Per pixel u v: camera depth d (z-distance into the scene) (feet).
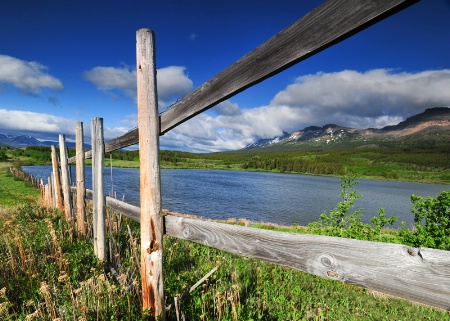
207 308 12.50
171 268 17.87
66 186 26.30
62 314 11.07
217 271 17.42
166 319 10.33
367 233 35.88
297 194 215.72
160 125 8.86
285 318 14.33
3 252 17.93
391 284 4.21
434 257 3.84
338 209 38.17
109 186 163.63
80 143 21.43
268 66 5.10
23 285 13.84
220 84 6.35
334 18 4.10
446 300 3.69
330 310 17.40
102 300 11.96
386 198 231.91
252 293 16.02
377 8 3.59
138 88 8.85
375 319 17.93
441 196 30.25
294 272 24.49
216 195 174.70
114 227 22.61
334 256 4.88
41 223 24.90
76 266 15.52
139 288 12.87
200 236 7.66
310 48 4.38
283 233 5.73
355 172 37.35
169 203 133.39
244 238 6.50
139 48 8.71
